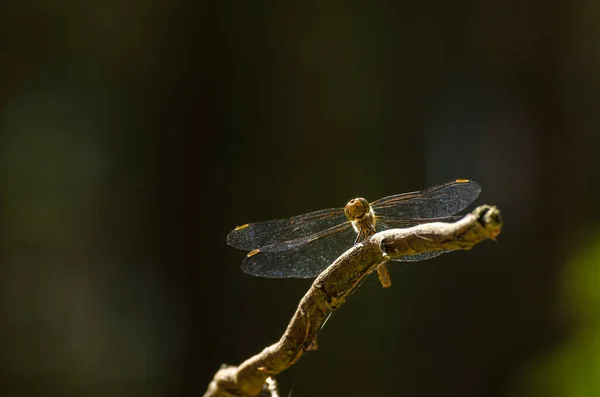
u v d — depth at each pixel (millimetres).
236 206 1129
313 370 1115
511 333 1149
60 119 1226
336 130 1146
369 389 1115
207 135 1152
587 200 1209
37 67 1195
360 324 1123
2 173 1229
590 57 1229
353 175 1140
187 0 1149
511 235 1224
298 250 976
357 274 928
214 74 1149
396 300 1135
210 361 1121
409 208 981
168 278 1155
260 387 945
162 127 1164
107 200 1212
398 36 1221
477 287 1170
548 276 1177
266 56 1141
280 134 1135
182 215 1153
